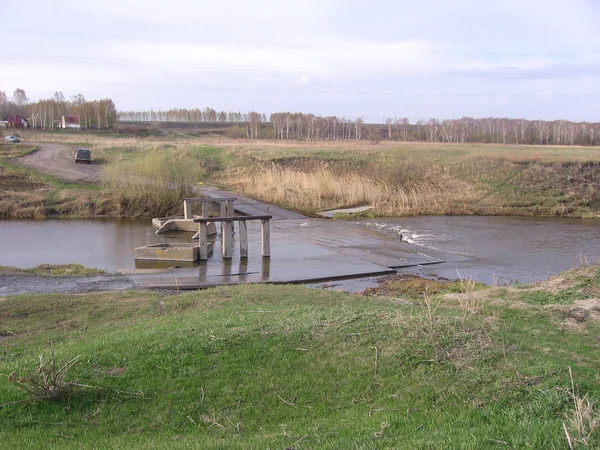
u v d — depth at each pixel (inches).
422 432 195.9
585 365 274.2
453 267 697.0
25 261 698.8
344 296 457.7
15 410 224.1
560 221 1103.0
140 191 1107.9
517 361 253.9
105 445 200.5
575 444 170.4
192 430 217.2
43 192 1184.8
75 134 2947.8
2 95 4699.8
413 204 1197.7
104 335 331.3
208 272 623.8
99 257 724.7
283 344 278.8
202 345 277.6
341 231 949.8
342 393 239.5
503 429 190.7
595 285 459.8
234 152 1761.8
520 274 661.9
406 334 281.4
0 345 335.3
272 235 904.3
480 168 1425.9
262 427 218.1
